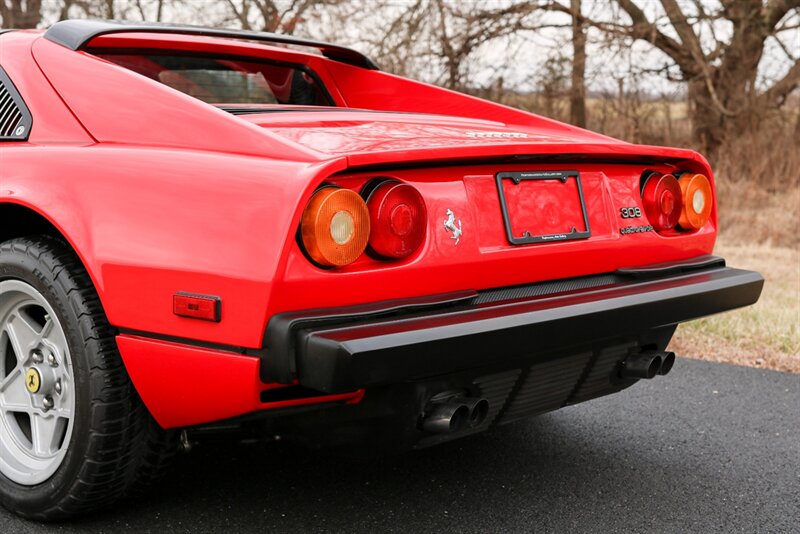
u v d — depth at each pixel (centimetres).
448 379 218
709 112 1274
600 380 266
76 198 224
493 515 254
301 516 251
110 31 270
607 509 260
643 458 306
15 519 249
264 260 189
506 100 1301
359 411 215
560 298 231
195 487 271
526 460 302
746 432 337
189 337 202
